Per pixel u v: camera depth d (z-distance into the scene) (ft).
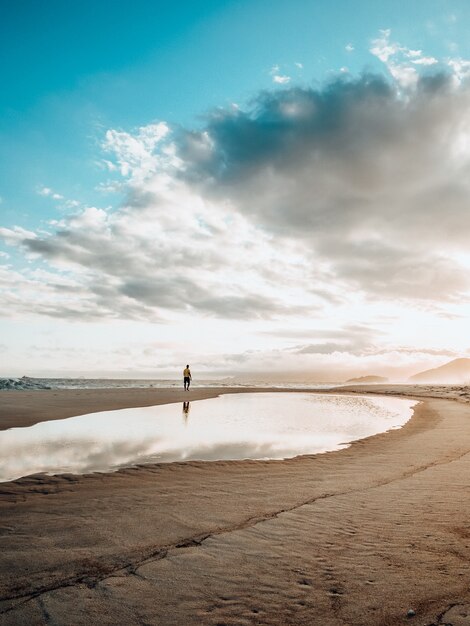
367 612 10.52
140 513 18.60
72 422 52.37
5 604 10.90
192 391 141.18
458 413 69.36
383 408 83.92
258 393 144.46
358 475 26.53
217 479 25.34
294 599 11.17
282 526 16.84
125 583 12.03
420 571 12.76
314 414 69.56
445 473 26.78
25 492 22.27
